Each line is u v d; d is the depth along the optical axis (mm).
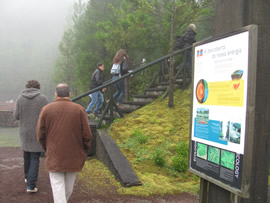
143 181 3992
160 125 5688
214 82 2059
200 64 2234
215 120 2041
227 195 2018
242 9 1936
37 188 3936
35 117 3818
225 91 1937
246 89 1745
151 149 4895
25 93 3869
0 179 4363
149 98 7473
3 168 5039
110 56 13703
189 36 7625
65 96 2977
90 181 4148
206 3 6453
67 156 2791
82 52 14711
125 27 9594
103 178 4273
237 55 1827
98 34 10305
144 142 5129
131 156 4750
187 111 6109
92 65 13227
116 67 7145
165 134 5320
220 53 1995
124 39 9727
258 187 1981
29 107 3830
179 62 9414
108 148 4902
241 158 1777
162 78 8789
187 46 7625
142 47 9711
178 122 5691
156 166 4441
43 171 4750
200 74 2232
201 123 2213
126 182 3873
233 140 1850
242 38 1785
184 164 4352
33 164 3768
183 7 6504
